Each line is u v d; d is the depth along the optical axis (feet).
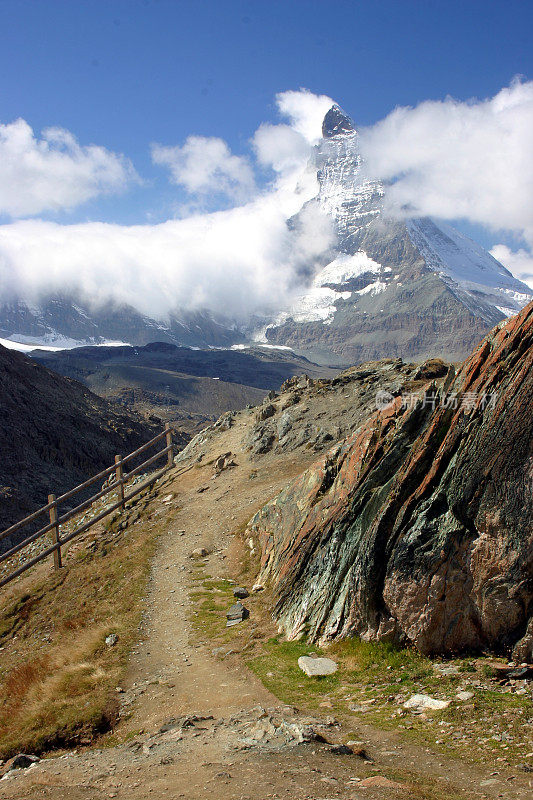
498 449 51.31
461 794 31.50
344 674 54.80
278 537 89.15
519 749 36.81
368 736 41.93
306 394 182.91
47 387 528.63
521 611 50.39
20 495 353.72
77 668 67.67
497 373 54.03
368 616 58.65
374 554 58.08
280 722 44.06
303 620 66.28
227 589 89.66
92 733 52.29
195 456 177.99
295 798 30.37
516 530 50.06
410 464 57.93
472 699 45.27
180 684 59.47
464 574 52.75
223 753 39.70
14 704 63.21
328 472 83.41
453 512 53.72
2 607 116.78
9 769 47.65
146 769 39.04
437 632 53.62
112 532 134.82
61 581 118.11
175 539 118.11
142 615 84.07
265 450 158.61
